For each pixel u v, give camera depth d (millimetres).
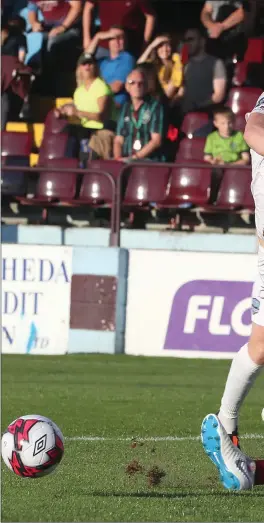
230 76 37719
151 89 34531
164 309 28562
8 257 28797
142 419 18859
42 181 33844
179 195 32750
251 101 36000
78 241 32312
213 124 35062
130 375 25125
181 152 33719
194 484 12742
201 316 28391
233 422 12289
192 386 23484
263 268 12039
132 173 33062
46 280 28797
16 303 28906
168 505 11211
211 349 28359
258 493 12141
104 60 37469
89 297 28750
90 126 35688
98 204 33188
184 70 35969
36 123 37656
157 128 33906
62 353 28875
